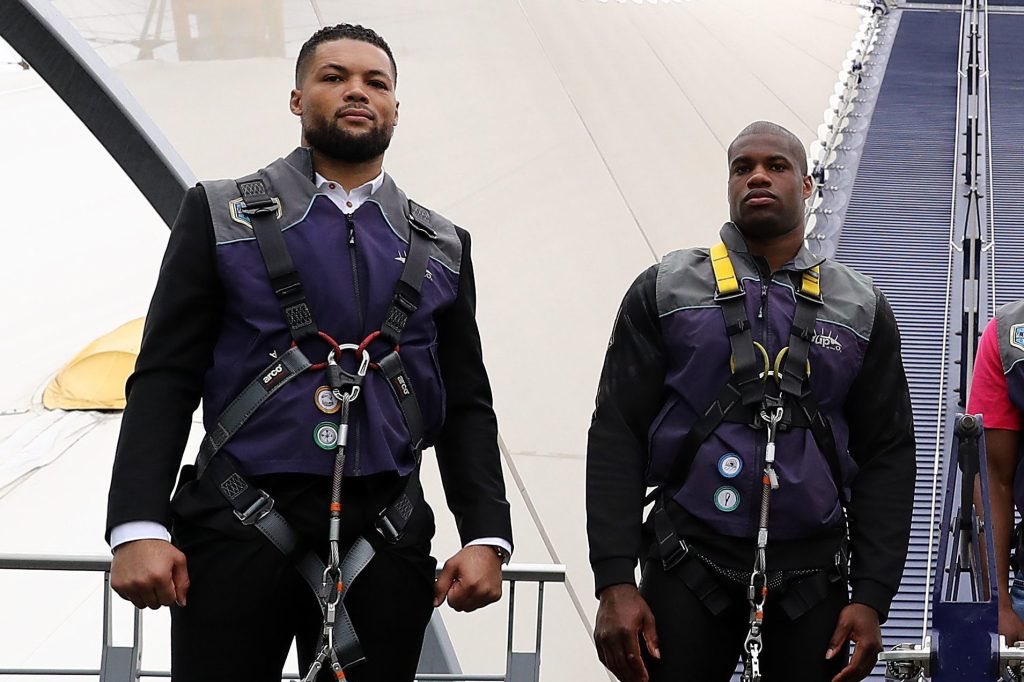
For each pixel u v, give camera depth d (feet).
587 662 30.78
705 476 10.57
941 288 38.83
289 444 8.73
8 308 53.83
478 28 68.03
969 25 71.92
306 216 9.21
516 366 44.75
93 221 61.82
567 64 67.31
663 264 11.30
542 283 49.75
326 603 8.49
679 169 59.41
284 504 8.70
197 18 53.47
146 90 49.57
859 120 55.93
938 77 64.59
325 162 9.55
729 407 10.62
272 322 8.97
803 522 10.46
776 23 81.46
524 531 36.47
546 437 40.96
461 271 9.78
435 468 35.17
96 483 40.50
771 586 10.41
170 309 9.08
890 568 10.69
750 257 11.04
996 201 47.21
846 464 10.89
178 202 30.53
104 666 13.62
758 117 66.95
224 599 8.59
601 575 10.72
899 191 47.11
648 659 10.70
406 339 9.20
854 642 10.55
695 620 10.53
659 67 70.23
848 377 10.85
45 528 37.70
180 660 8.70
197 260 9.13
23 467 40.78
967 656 11.16
